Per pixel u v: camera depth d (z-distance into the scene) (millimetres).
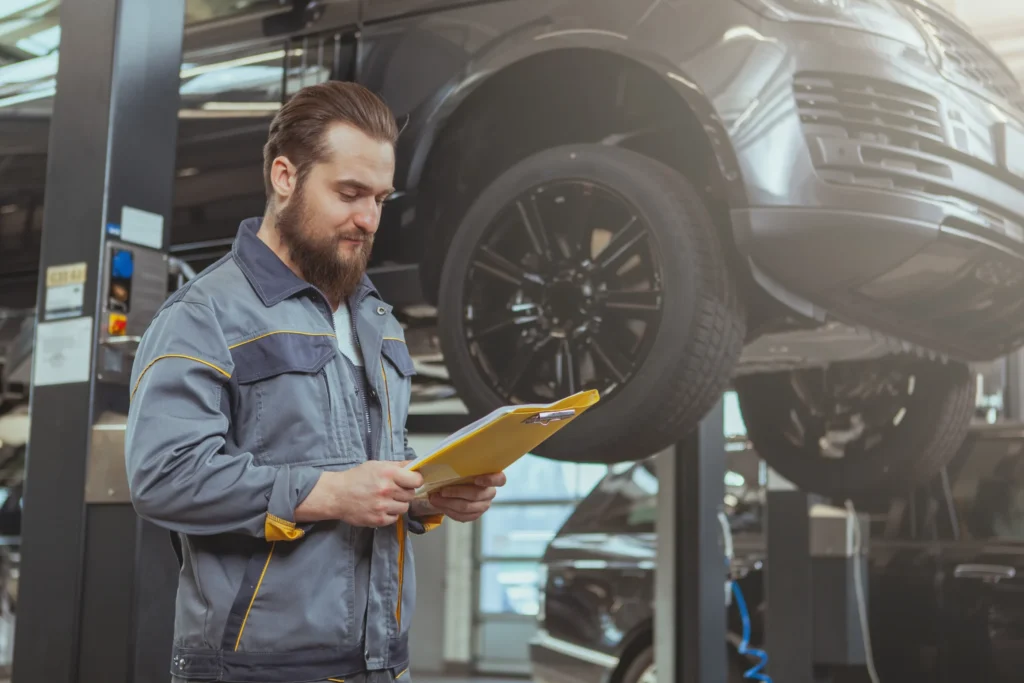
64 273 2377
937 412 3357
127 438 1261
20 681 2314
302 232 1328
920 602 3711
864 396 3516
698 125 2562
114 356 2342
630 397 2416
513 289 2607
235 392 1296
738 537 4172
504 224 2609
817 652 3824
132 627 2215
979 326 2781
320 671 1269
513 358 2578
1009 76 2725
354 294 1406
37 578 2322
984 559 3588
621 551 4105
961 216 2449
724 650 3615
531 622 8836
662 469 3676
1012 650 3516
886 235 2375
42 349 2383
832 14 2420
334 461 1308
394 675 1347
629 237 2465
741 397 3766
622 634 4016
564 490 8836
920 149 2443
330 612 1277
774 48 2383
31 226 3764
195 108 3105
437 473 1272
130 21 2420
